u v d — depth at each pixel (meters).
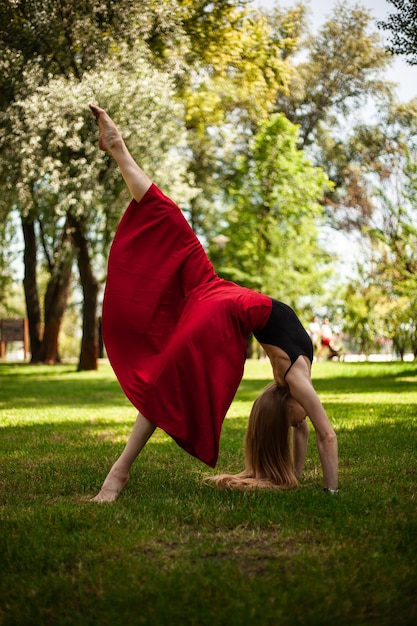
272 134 31.34
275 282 30.70
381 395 12.83
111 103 16.62
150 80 17.16
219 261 33.44
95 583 3.10
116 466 4.73
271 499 4.50
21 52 17.41
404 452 6.37
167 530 3.89
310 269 31.55
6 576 3.23
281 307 4.85
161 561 3.36
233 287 4.86
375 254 24.34
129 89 16.77
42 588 3.07
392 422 8.48
